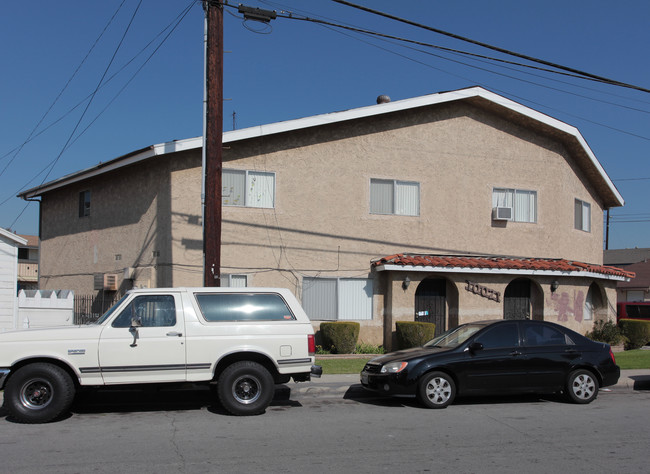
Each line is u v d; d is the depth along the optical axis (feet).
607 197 76.33
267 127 52.95
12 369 28.32
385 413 31.19
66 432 26.12
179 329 29.30
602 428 27.76
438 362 32.63
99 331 28.63
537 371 33.78
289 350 30.42
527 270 59.82
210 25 39.58
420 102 59.21
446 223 61.21
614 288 71.87
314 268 55.57
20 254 131.95
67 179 62.59
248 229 53.42
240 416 29.86
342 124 57.62
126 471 20.31
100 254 60.70
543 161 66.69
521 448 23.95
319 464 21.31
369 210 58.18
